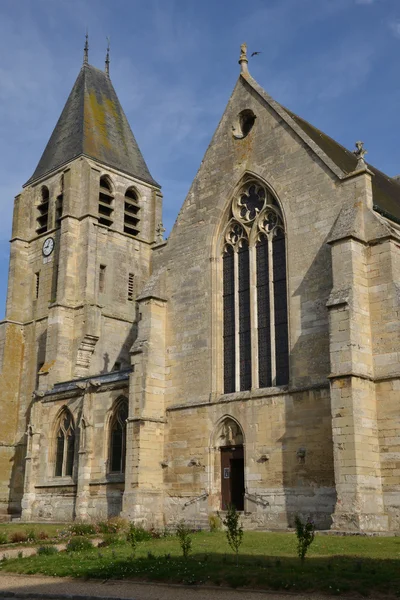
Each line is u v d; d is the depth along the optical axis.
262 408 37.72
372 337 33.88
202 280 43.59
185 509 40.25
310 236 37.94
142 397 42.34
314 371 35.88
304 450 35.09
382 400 32.84
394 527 31.22
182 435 41.69
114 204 68.25
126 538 31.47
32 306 67.31
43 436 52.28
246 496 37.06
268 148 41.72
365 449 31.72
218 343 41.84
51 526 42.69
